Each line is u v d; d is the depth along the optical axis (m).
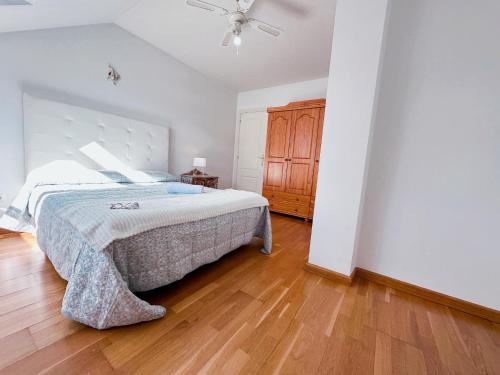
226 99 4.62
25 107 2.12
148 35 2.95
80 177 2.35
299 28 2.55
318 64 3.39
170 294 1.44
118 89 2.87
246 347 1.05
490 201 1.39
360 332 1.21
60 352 0.95
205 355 0.99
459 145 1.46
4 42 2.02
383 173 1.73
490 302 1.42
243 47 3.05
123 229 1.11
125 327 1.12
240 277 1.72
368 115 1.53
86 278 1.08
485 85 1.37
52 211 1.55
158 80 3.33
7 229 2.14
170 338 1.07
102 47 2.66
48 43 2.26
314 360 1.00
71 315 1.05
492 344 1.18
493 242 1.39
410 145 1.61
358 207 1.62
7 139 2.12
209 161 4.44
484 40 1.36
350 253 1.67
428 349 1.12
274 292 1.54
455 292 1.51
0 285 1.40
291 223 3.47
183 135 3.84
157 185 2.60
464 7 1.40
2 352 0.93
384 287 1.71
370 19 1.48
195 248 1.55
